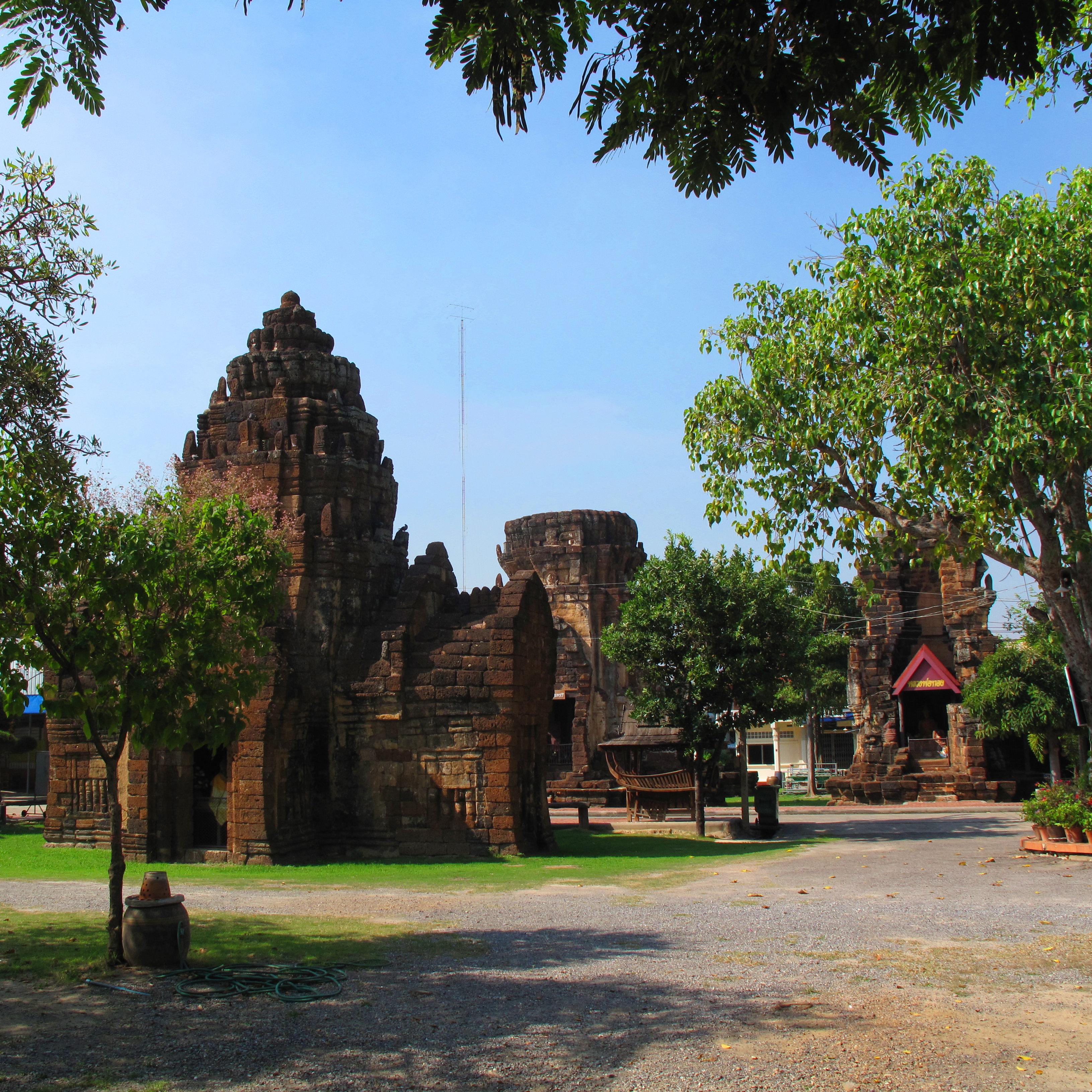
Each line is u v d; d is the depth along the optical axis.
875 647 44.91
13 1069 7.15
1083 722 18.61
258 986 9.46
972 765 41.00
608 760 39.75
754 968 10.12
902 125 5.39
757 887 16.58
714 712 29.02
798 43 4.82
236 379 26.48
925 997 8.88
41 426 10.95
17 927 12.68
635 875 18.78
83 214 11.54
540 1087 6.76
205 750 23.94
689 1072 7.00
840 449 19.81
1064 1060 7.20
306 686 23.52
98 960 10.48
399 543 27.20
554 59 4.86
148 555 10.46
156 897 10.43
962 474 17.44
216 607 11.32
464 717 22.86
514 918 13.52
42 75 5.50
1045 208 17.56
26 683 10.95
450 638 24.00
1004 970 9.90
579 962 10.51
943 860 19.52
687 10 4.70
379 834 22.97
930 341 17.58
